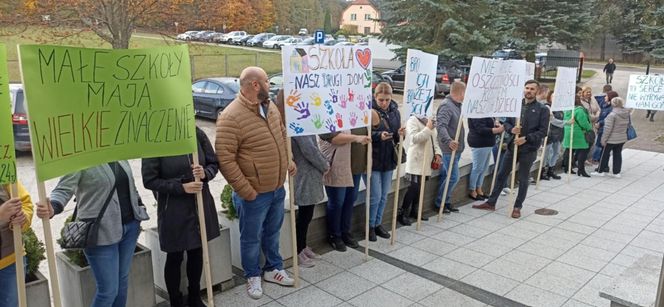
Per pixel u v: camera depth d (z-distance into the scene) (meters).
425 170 5.91
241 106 3.93
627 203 7.40
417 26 24.92
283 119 4.70
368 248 5.36
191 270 3.82
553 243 5.65
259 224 4.19
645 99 9.88
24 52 2.60
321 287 4.45
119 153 3.16
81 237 3.05
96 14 16.94
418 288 4.46
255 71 3.90
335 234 5.29
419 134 5.82
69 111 2.84
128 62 3.13
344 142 4.85
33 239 3.42
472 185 7.34
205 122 14.81
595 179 9.05
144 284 3.85
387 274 4.74
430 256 5.20
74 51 2.84
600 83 29.73
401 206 6.39
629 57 45.16
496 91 6.25
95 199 3.11
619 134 9.00
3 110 2.53
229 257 4.38
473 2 24.27
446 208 6.74
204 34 48.00
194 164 3.53
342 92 4.64
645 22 20.69
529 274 4.80
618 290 3.32
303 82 4.36
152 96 3.26
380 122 5.36
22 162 9.52
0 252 2.75
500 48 25.88
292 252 4.55
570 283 4.63
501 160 7.14
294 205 4.71
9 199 2.72
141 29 22.05
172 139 3.38
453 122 6.42
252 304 4.13
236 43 47.88
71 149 2.86
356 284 4.52
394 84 24.78
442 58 24.78
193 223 3.69
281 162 4.14
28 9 16.95
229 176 3.90
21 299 2.68
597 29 28.69
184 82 3.40
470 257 5.19
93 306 3.28
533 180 8.80
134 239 3.41
